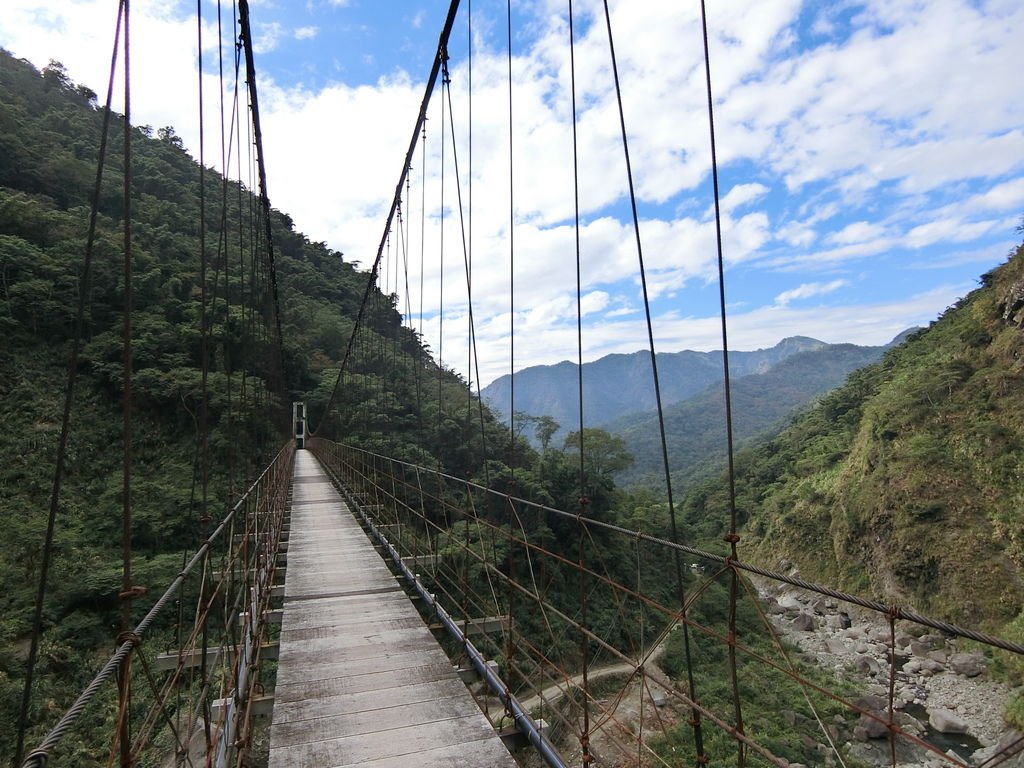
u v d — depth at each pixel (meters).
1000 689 14.91
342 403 20.20
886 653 18.16
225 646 2.71
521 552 11.51
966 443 22.66
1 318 18.45
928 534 21.64
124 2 1.73
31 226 22.41
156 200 33.25
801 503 30.17
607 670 12.52
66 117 36.16
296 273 42.81
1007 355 24.22
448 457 17.48
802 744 10.80
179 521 14.21
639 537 2.06
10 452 15.67
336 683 3.23
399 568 5.88
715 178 1.99
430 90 7.52
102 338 20.03
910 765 11.27
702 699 11.75
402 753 2.53
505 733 2.86
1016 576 18.77
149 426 18.00
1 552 12.20
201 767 3.84
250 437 13.27
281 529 7.95
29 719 8.97
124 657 1.42
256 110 8.40
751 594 1.55
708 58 2.08
